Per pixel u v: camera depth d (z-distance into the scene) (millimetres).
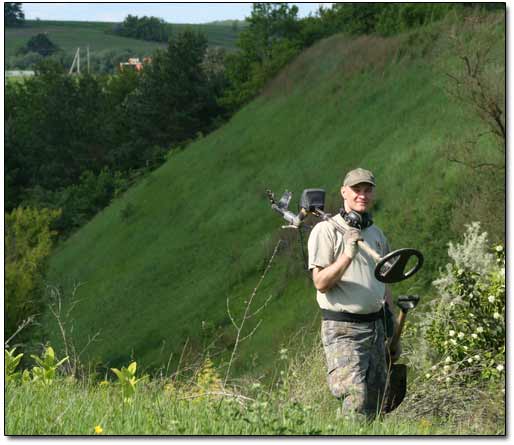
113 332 36875
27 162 72375
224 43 107188
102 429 5008
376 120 38438
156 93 68812
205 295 34219
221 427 5043
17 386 6602
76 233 56625
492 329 8133
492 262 9641
